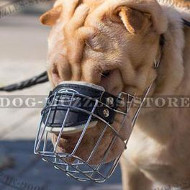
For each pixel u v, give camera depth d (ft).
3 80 31.27
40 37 47.65
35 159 21.11
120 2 11.85
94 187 18.81
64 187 18.76
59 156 11.17
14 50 41.22
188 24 13.25
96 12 11.87
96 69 11.51
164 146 13.84
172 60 12.71
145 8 11.89
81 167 13.19
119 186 18.89
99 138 11.33
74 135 11.31
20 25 54.03
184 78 13.15
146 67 12.04
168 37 12.65
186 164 13.99
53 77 12.04
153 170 14.43
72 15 12.15
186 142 13.75
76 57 11.60
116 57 11.58
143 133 13.96
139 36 11.83
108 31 11.69
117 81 11.67
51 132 11.27
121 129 11.89
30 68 34.65
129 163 15.33
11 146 22.36
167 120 13.48
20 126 24.89
